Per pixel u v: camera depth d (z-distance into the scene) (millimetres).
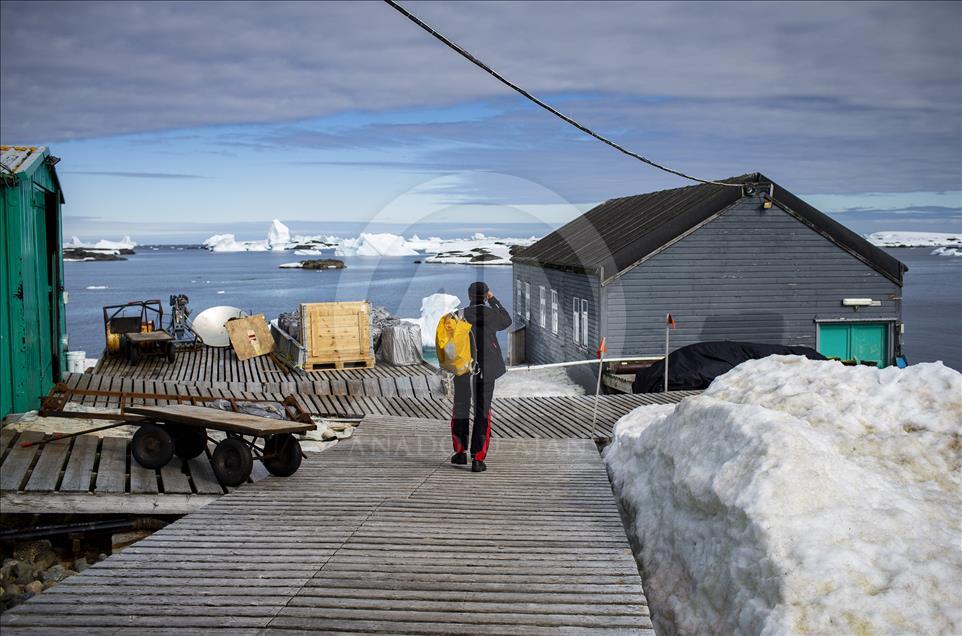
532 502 6719
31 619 4129
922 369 6234
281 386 13172
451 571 4984
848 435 5699
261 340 16984
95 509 6719
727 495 4859
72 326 57375
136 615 4207
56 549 7043
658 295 20859
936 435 5551
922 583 3971
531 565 5121
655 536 5812
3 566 6402
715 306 21234
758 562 4320
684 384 17406
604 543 5602
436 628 4109
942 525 4574
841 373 6566
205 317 18172
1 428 8688
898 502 4719
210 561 5109
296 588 4645
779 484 4641
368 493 6977
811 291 21719
